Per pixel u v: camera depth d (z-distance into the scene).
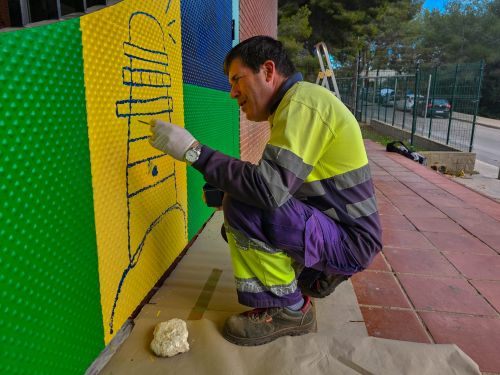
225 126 3.48
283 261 1.56
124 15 1.49
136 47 1.60
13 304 1.00
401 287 2.24
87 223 1.30
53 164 1.12
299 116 1.42
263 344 1.58
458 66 11.03
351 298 2.03
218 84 3.20
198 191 2.61
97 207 1.36
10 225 0.98
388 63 32.56
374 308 2.00
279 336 1.61
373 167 6.80
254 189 1.36
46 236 1.11
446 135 12.07
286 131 1.40
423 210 3.95
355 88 20.09
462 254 2.75
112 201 1.46
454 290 2.22
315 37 21.73
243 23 4.45
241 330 1.57
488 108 31.72
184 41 2.26
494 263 2.60
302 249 1.51
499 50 35.12
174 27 2.06
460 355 1.53
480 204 4.22
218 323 1.72
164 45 1.92
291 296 1.59
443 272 2.45
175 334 1.54
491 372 1.56
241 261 1.59
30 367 1.07
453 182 5.48
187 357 1.52
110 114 1.42
